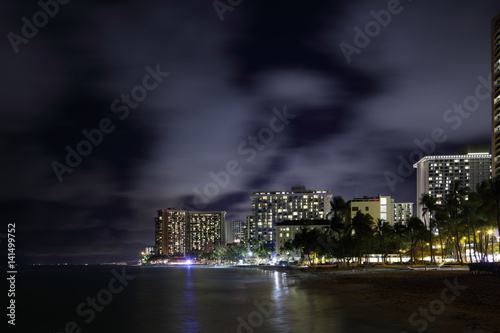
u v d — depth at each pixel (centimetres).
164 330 4362
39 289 11475
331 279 10175
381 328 3731
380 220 17075
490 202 9569
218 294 8288
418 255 16825
